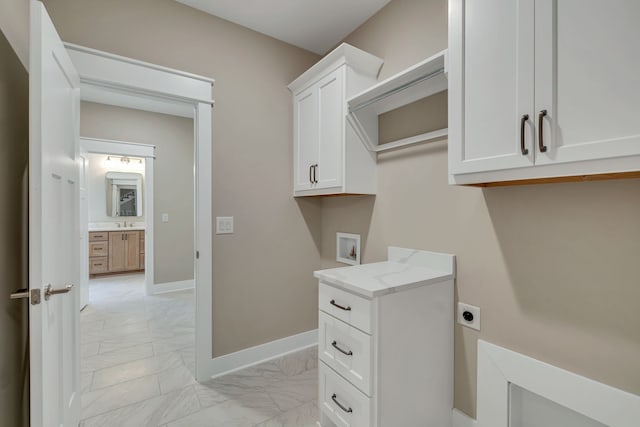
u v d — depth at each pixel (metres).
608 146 0.84
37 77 1.05
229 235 2.24
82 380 2.09
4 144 1.12
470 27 1.15
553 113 0.94
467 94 1.16
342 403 1.45
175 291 4.48
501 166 1.06
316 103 2.19
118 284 4.85
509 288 1.37
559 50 0.93
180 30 2.03
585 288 1.15
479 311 1.48
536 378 1.27
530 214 1.30
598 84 0.86
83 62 1.72
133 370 2.23
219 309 2.20
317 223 2.68
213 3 2.04
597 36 0.86
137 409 1.78
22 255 1.28
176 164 4.54
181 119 4.57
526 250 1.31
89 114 3.82
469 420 1.51
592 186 1.13
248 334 2.33
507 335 1.38
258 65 2.35
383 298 1.31
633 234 1.04
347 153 1.96
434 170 1.71
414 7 1.85
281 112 2.46
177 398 1.89
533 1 0.98
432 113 1.73
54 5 1.68
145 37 1.92
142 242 5.61
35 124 1.04
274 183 2.44
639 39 0.79
